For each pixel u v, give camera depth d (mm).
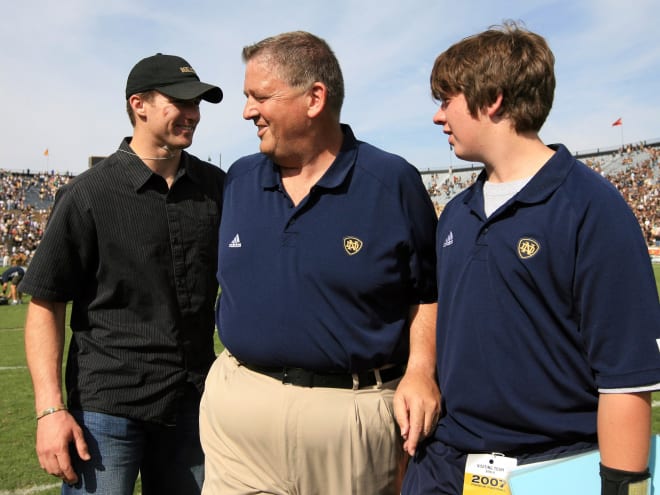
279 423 2445
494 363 1975
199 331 2941
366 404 2449
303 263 2420
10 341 11875
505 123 1991
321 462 2449
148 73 2727
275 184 2559
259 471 2545
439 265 2275
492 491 1996
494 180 2082
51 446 2545
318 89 2432
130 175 2781
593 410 1925
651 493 1782
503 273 1937
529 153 1999
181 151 2936
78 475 2672
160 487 3014
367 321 2441
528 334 1911
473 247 2033
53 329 2746
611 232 1742
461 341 2062
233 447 2602
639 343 1712
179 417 2896
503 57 1926
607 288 1741
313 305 2404
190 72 2811
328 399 2428
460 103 2051
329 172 2455
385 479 2537
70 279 2738
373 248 2426
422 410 2238
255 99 2471
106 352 2752
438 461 2197
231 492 2582
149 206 2797
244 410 2520
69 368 2830
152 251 2791
